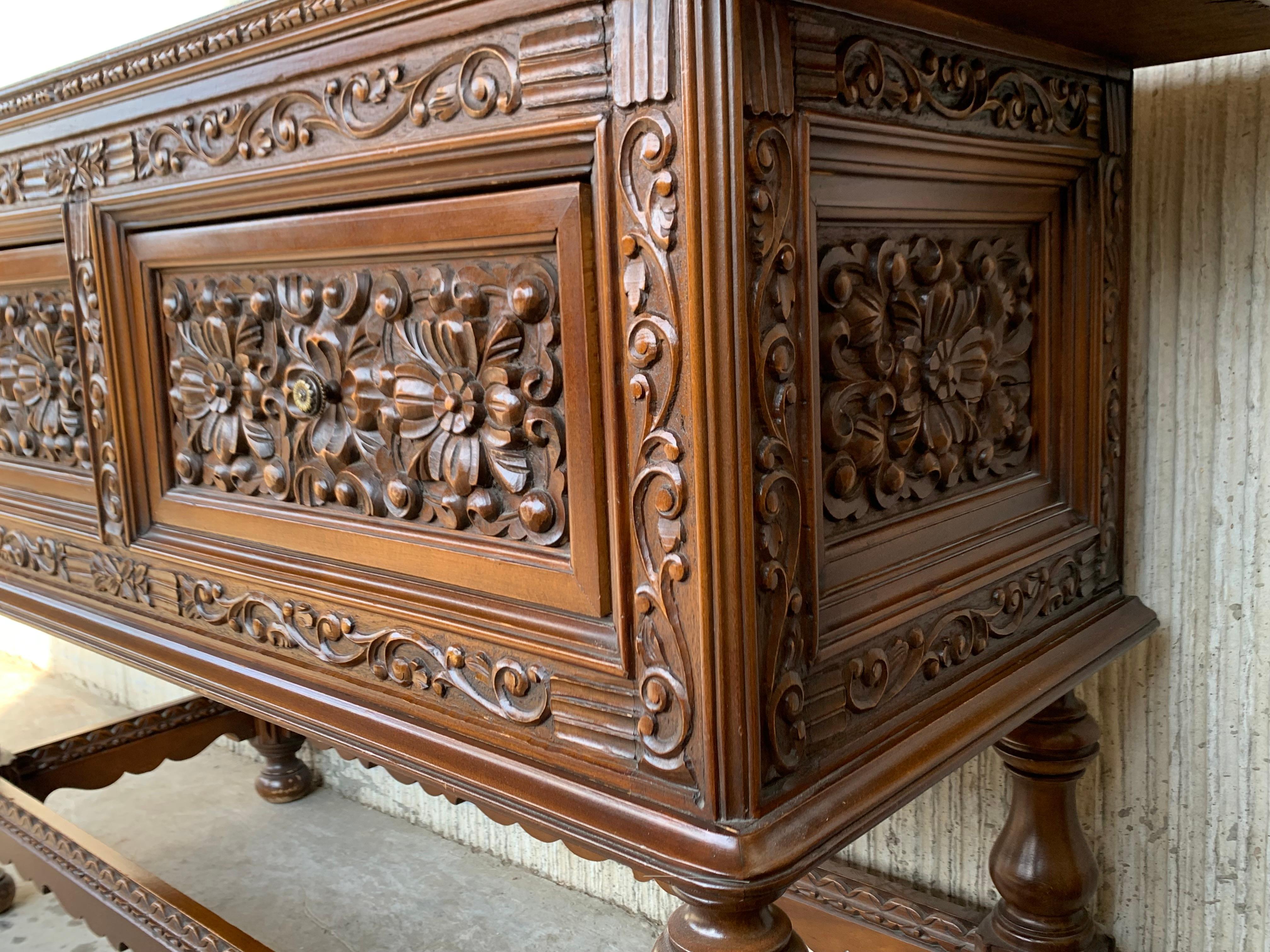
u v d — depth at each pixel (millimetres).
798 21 543
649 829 554
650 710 562
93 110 874
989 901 1113
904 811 1168
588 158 552
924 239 699
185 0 1744
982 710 696
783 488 547
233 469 850
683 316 511
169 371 896
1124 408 938
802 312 558
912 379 690
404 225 652
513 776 630
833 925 1116
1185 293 943
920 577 688
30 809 1247
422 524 707
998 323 801
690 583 531
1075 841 986
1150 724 1008
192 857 1585
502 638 641
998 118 725
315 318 744
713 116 492
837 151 587
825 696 596
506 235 599
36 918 1476
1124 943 1054
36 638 2559
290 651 808
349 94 658
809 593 573
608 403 561
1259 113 889
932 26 638
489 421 644
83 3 2020
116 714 2223
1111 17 704
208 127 767
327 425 762
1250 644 945
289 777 1768
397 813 1707
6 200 1032
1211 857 990
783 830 534
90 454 996
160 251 850
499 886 1478
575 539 600
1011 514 818
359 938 1347
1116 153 878
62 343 1009
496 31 572
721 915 557
